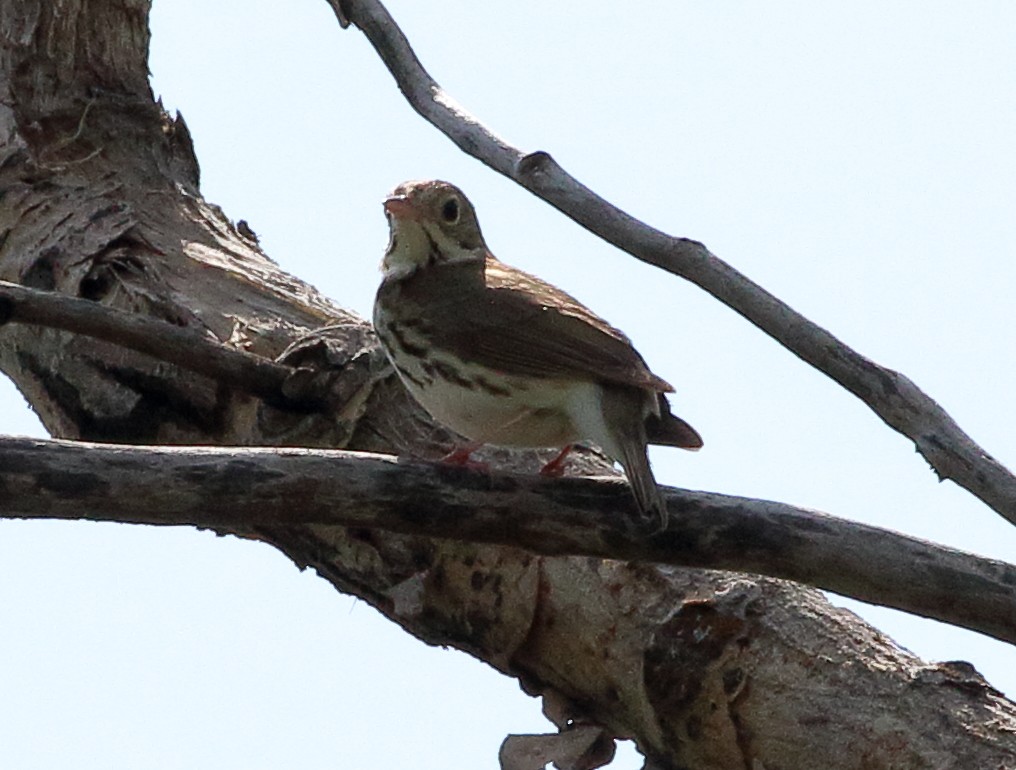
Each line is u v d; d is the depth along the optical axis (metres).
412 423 12.81
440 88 12.32
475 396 12.15
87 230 14.32
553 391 12.01
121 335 12.27
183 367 12.52
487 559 11.95
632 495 10.61
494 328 12.13
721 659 11.34
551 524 10.57
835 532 10.45
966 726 10.80
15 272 14.34
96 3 15.49
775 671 11.23
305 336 12.95
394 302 12.63
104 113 15.31
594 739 11.97
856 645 11.23
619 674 11.62
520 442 12.35
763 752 11.21
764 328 10.47
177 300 13.68
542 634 11.91
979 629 10.38
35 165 14.88
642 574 11.64
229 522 10.29
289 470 10.27
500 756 12.04
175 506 10.16
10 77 15.30
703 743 11.41
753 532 10.50
